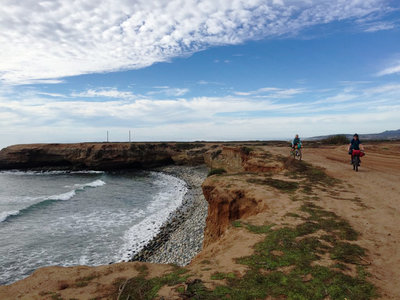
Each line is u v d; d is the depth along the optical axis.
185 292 3.88
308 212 8.15
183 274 4.62
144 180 55.12
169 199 35.97
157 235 21.64
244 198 11.27
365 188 11.11
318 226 6.85
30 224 24.98
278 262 4.86
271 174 15.14
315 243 5.73
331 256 5.09
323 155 24.73
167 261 16.50
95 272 4.96
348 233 6.33
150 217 27.12
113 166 73.44
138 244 19.98
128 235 21.92
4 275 15.74
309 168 16.44
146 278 4.61
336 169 15.77
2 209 31.31
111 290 4.27
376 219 7.32
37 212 29.28
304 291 3.86
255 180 13.38
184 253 17.16
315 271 4.47
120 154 72.88
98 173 68.38
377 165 17.47
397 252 5.27
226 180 13.68
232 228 7.24
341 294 3.79
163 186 47.19
